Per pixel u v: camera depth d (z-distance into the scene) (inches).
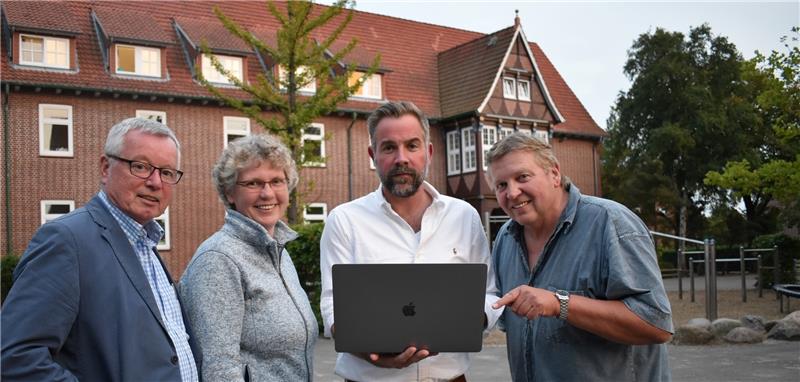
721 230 1704.0
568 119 1270.9
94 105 837.8
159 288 111.0
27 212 784.3
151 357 100.6
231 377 108.6
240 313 113.5
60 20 839.7
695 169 1608.0
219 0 1053.2
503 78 1125.1
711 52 1718.8
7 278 584.4
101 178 110.9
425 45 1246.3
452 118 1098.7
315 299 454.3
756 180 641.6
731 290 738.2
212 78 929.5
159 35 896.9
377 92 1083.9
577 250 118.3
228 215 121.3
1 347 90.0
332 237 143.6
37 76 805.2
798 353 342.6
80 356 96.1
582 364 115.5
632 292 110.1
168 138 111.9
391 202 144.3
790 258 706.2
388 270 116.0
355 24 1195.3
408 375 135.3
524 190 118.2
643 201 1566.2
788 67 606.2
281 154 122.6
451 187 1117.7
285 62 633.6
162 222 866.1
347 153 1024.9
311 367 122.0
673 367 315.9
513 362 128.3
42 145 801.6
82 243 98.5
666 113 1641.2
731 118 1599.4
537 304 108.3
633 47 1756.9
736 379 286.7
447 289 116.6
